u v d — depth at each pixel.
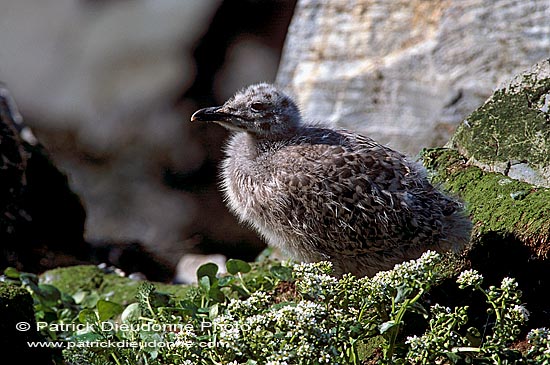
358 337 8.22
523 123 10.55
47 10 26.19
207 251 22.62
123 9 25.69
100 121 24.31
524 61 14.00
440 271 9.63
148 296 10.00
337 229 9.54
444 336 7.81
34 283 11.64
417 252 9.45
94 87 24.73
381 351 8.85
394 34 15.21
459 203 9.55
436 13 14.85
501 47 14.17
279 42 24.42
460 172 10.82
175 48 24.62
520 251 9.17
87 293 12.30
